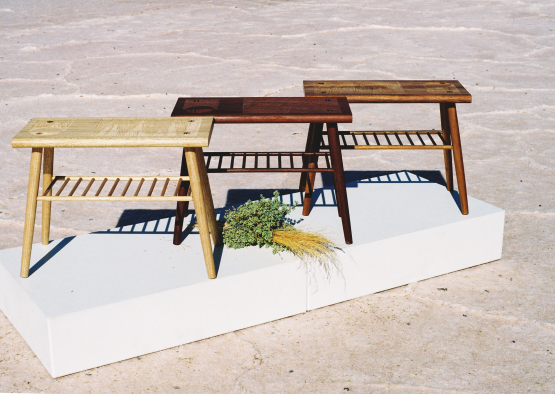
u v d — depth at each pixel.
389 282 2.71
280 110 2.50
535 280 2.77
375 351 2.29
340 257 2.54
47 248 2.59
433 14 9.73
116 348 2.23
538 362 2.22
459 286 2.73
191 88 6.01
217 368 2.21
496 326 2.44
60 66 6.92
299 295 2.51
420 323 2.47
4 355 2.29
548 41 7.90
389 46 7.76
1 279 2.47
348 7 10.31
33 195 2.24
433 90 2.82
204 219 2.24
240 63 6.95
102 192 3.85
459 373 2.17
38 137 2.12
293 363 2.23
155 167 4.29
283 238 2.50
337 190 2.59
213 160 4.41
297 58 7.15
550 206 3.56
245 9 10.23
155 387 2.12
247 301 2.40
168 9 10.36
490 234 2.88
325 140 4.71
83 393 2.09
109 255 2.52
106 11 10.30
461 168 2.81
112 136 2.13
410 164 4.31
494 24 8.96
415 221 2.78
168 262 2.46
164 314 2.27
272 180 4.06
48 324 2.08
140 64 6.96
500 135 4.82
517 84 6.12
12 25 9.25
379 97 2.73
